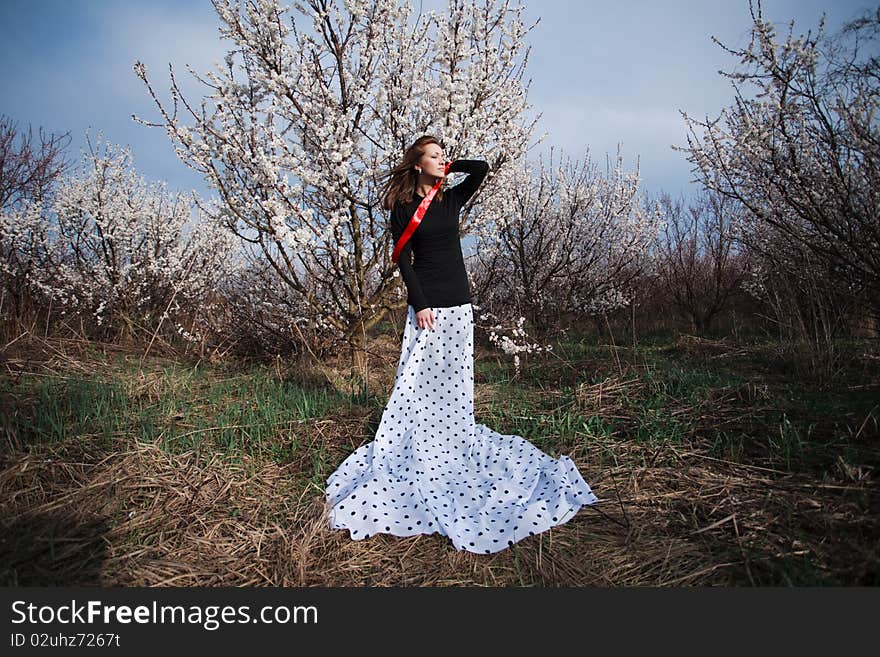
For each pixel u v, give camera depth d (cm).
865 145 322
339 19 391
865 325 540
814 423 295
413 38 406
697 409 333
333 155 373
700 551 198
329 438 309
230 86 385
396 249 269
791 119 372
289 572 196
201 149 399
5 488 236
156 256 708
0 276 613
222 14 376
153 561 197
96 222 664
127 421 320
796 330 493
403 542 216
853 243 357
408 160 266
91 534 210
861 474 232
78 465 258
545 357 566
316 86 385
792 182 381
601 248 743
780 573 180
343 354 534
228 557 205
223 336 594
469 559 205
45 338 532
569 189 705
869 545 186
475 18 407
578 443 302
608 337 775
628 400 360
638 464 271
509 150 460
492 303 682
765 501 222
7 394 350
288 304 541
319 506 236
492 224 582
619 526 219
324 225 423
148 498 238
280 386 399
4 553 195
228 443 296
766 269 663
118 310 676
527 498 241
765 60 356
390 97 402
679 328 805
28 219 631
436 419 274
